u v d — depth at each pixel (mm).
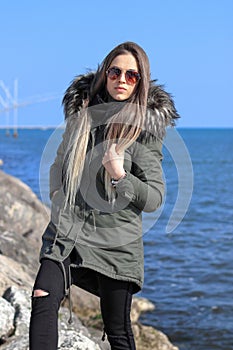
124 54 3924
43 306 3736
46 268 3824
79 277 3949
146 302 13555
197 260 19172
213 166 72250
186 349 11141
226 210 33562
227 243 22406
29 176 45406
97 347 5203
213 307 13773
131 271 3895
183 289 15445
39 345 3672
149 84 3938
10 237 10523
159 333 9055
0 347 5605
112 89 3961
